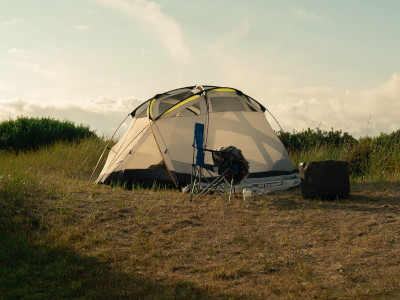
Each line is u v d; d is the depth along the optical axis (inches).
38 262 181.6
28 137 580.1
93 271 173.5
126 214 254.5
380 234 205.2
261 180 347.9
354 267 169.2
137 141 354.0
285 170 366.0
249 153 358.9
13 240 204.1
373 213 240.2
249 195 294.5
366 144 428.5
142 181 347.3
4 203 252.7
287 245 200.8
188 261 185.8
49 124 620.4
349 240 200.5
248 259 185.6
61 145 539.5
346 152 448.8
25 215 242.8
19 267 175.6
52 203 268.2
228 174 289.4
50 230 224.4
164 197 302.2
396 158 377.4
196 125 294.4
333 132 596.1
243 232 222.7
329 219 235.5
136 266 179.9
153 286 157.6
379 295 142.6
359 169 402.0
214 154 295.6
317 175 279.3
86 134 639.1
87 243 207.5
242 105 373.1
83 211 256.8
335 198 278.8
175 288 156.1
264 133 368.8
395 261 171.6
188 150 347.9
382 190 300.8
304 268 170.2
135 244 207.2
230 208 269.3
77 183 358.3
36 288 155.3
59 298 147.5
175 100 380.2
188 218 247.9
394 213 237.8
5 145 566.9
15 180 291.3
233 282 160.7
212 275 167.0
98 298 147.6
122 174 350.3
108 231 225.3
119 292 151.8
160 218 249.0
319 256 184.5
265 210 261.6
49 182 334.0
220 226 234.2
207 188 301.9
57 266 177.3
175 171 340.8
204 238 215.5
